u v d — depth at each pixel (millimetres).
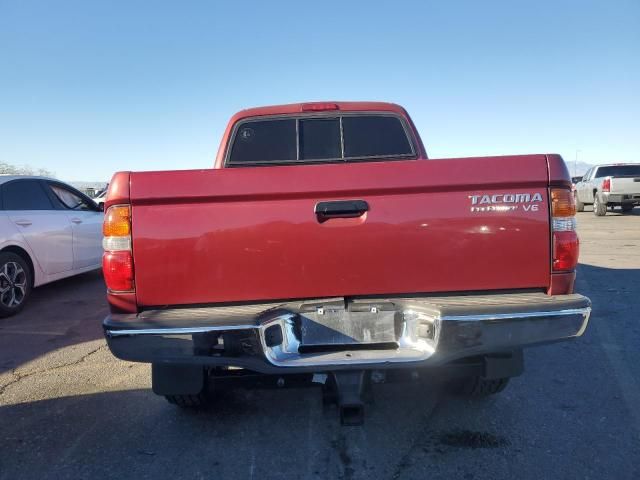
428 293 2916
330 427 3424
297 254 2850
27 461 3074
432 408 3664
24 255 6551
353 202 2844
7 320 6129
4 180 6488
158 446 3221
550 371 4316
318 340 2908
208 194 2799
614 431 3295
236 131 4539
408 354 2760
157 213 2807
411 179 2836
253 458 3062
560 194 2877
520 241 2869
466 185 2846
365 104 4566
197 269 2826
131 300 2822
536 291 2939
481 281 2881
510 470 2879
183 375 3105
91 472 2947
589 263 9195
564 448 3102
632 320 5684
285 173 2822
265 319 2744
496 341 2742
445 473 2863
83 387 4172
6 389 4148
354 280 2869
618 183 17875
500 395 3865
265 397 3918
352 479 2828
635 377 4160
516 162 2859
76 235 7461
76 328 5812
